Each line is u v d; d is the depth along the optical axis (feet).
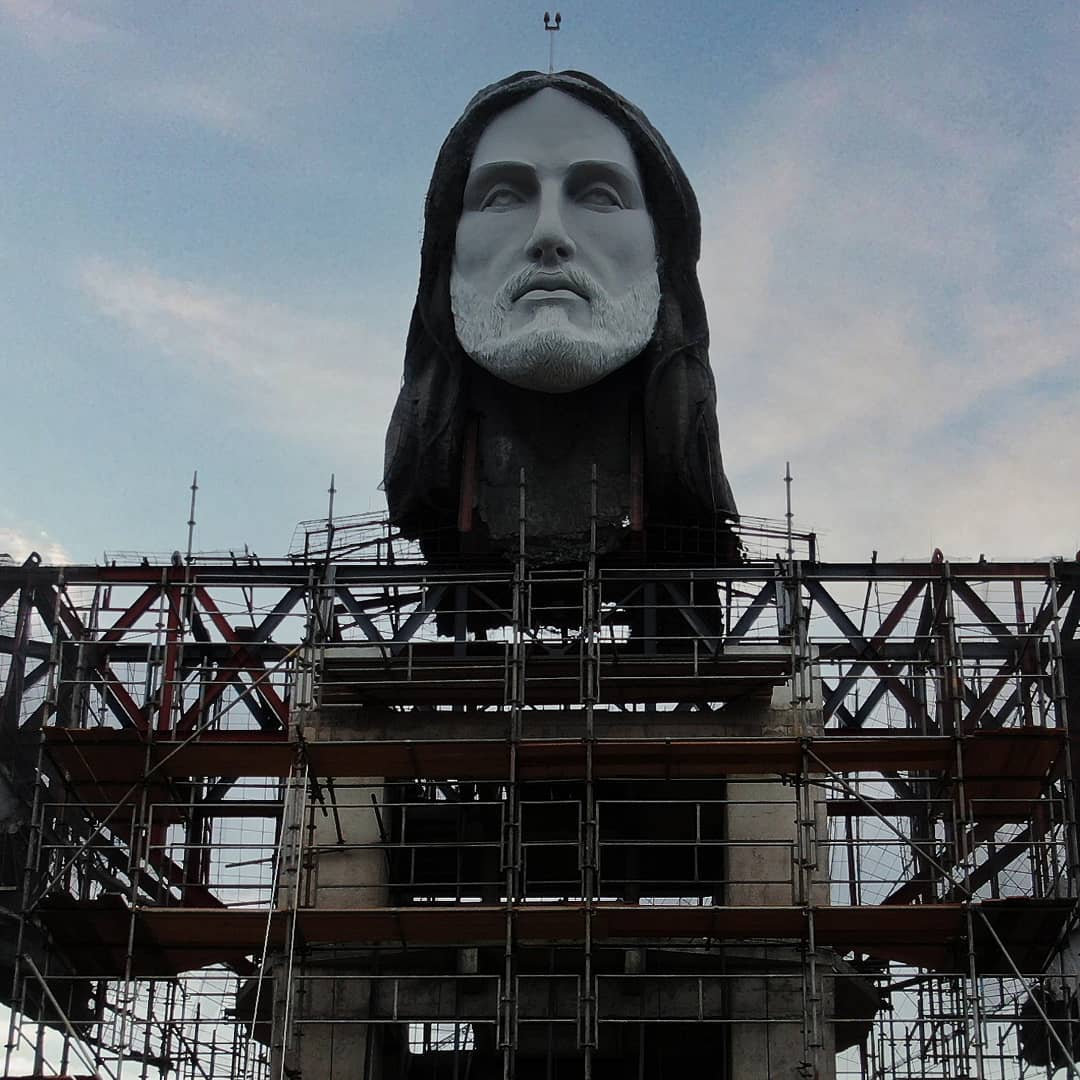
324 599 141.18
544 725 138.31
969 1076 134.72
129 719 145.59
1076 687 145.28
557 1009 132.67
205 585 142.92
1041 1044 142.20
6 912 133.08
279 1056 129.90
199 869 151.64
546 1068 144.77
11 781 142.61
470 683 135.64
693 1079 147.74
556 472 146.82
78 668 139.03
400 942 132.57
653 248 147.84
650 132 148.77
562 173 147.43
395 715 139.03
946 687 144.15
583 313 145.18
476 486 146.72
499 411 147.74
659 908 125.49
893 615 145.89
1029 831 145.89
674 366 146.61
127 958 125.29
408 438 146.92
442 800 147.74
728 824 136.87
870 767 134.31
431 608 141.49
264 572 147.64
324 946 133.08
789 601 142.41
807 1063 126.00
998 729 132.36
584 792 144.36
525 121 148.66
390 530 151.12
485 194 147.95
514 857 130.62
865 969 149.38
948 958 136.15
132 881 127.44
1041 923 129.90
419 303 148.15
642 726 138.41
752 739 129.90
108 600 149.48
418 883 134.82
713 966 133.28
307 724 138.51
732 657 136.15
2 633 146.51
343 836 138.10
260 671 140.36
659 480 147.23
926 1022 138.41
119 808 139.95
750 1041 131.03
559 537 145.48
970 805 131.85
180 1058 142.51
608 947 132.77
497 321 145.18
